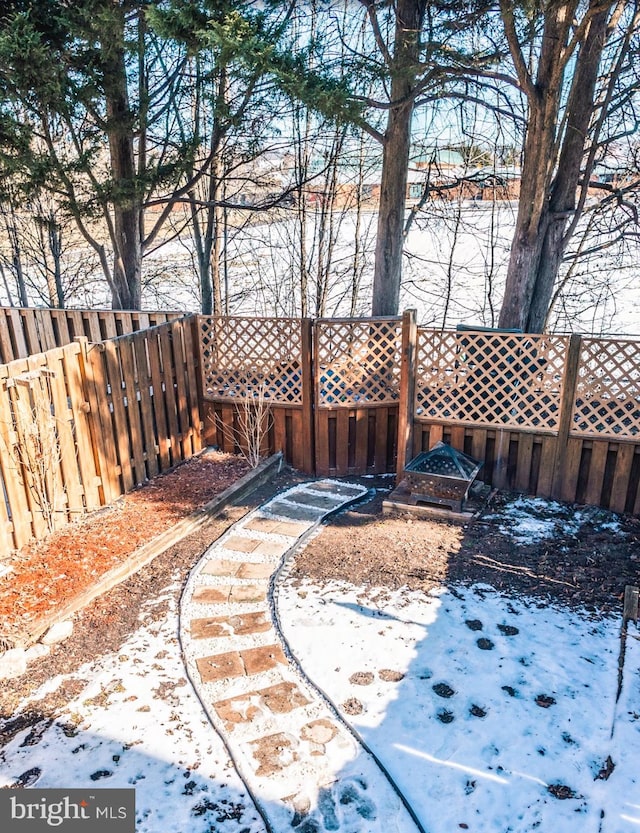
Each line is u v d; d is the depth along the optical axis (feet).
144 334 19.95
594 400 18.19
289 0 27.58
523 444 19.60
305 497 20.38
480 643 12.64
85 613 13.60
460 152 35.53
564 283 34.37
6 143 22.77
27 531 15.85
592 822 8.66
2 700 11.01
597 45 19.97
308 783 9.30
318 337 21.08
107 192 24.63
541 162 19.93
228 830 8.55
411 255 39.40
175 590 14.71
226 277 44.93
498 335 18.97
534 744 10.06
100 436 18.10
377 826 8.59
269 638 12.84
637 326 41.29
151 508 18.52
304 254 42.39
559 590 14.58
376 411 22.12
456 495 18.13
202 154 34.88
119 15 21.11
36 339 28.48
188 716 10.68
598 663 12.03
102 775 9.43
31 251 44.62
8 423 14.84
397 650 12.43
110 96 24.23
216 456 23.48
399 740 10.14
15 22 19.74
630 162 30.68
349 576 15.25
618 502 18.43
